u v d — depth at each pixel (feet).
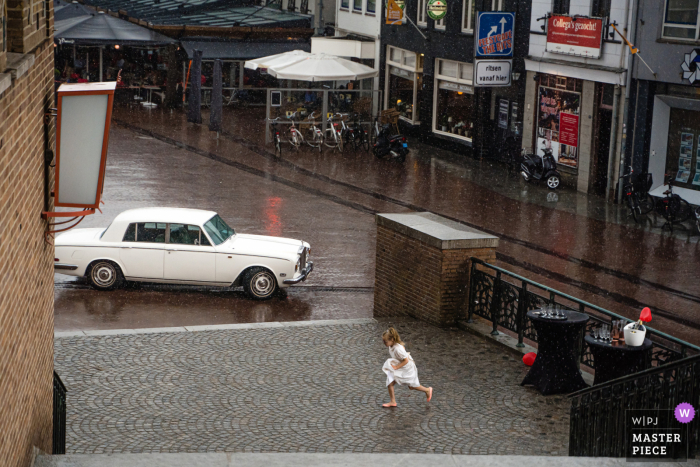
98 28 129.70
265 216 69.56
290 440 28.60
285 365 35.83
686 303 51.24
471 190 84.48
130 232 50.83
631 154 80.64
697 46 73.36
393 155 98.73
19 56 18.53
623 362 30.50
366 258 59.36
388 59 123.24
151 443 28.07
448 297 41.42
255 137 110.22
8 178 17.06
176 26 130.52
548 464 20.66
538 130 93.30
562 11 88.43
